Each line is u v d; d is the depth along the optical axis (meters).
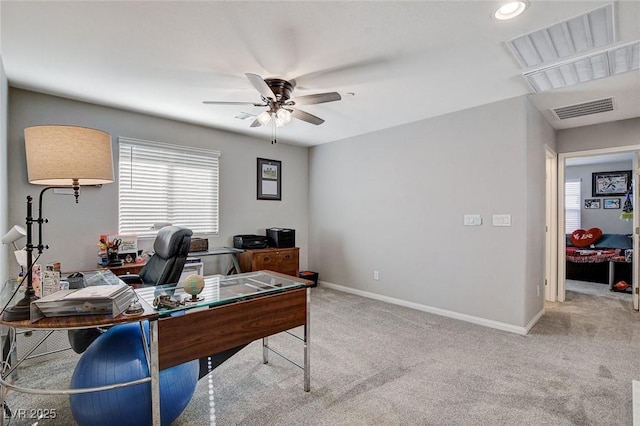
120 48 2.24
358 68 2.53
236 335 1.84
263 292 2.00
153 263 2.59
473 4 1.75
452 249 3.65
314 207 5.46
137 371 1.56
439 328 3.30
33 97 3.03
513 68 2.52
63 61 2.43
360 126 4.25
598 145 3.98
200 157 4.23
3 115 2.53
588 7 1.77
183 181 4.08
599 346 2.84
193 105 3.41
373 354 2.69
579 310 3.91
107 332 1.76
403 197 4.14
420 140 3.95
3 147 2.55
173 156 3.98
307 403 2.00
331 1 1.73
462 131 3.56
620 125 3.83
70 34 2.06
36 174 1.61
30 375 2.33
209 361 2.03
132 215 3.65
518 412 1.90
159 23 1.94
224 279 2.29
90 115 3.35
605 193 6.61
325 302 4.30
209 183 4.33
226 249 4.29
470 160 3.50
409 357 2.63
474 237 3.47
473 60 2.40
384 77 2.70
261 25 1.96
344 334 3.14
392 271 4.27
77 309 1.38
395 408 1.95
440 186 3.76
